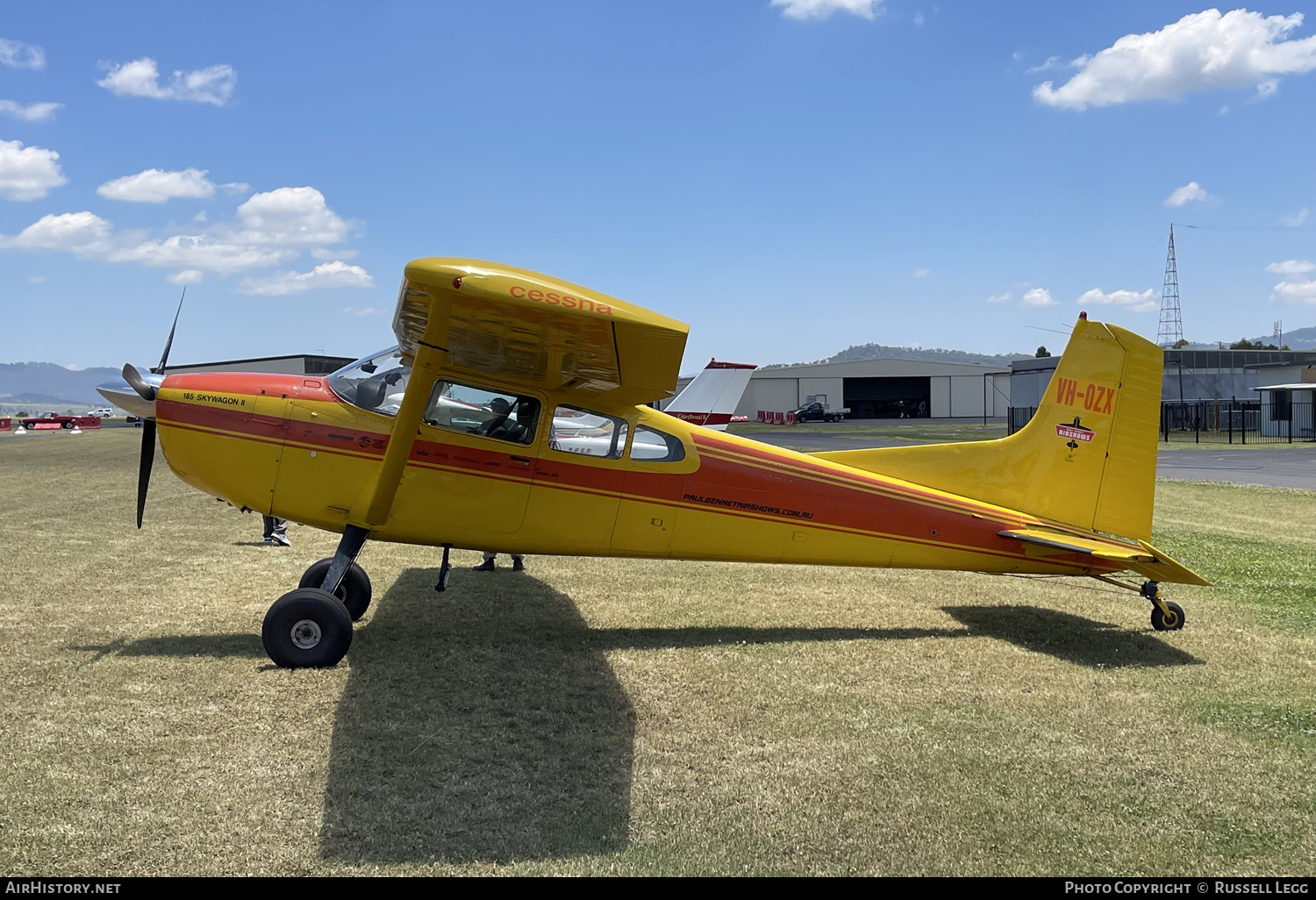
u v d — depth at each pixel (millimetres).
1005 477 6660
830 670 5301
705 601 7152
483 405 5711
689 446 6105
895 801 3537
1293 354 53438
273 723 4129
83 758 3658
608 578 8000
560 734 4141
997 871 3041
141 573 7617
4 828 3074
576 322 4125
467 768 3713
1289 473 20219
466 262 4062
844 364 76375
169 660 5062
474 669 5094
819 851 3141
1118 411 6645
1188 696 4875
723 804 3471
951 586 7992
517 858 3025
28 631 5586
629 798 3500
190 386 5613
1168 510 13617
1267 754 4066
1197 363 52562
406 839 3111
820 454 6586
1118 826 3367
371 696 4547
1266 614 6949
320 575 6031
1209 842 3264
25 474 17500
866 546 6410
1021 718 4492
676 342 4223
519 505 5785
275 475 5594
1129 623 6668
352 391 5730
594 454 5891
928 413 78375
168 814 3219
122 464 20156
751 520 6199
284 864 2924
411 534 5699
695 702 4668
